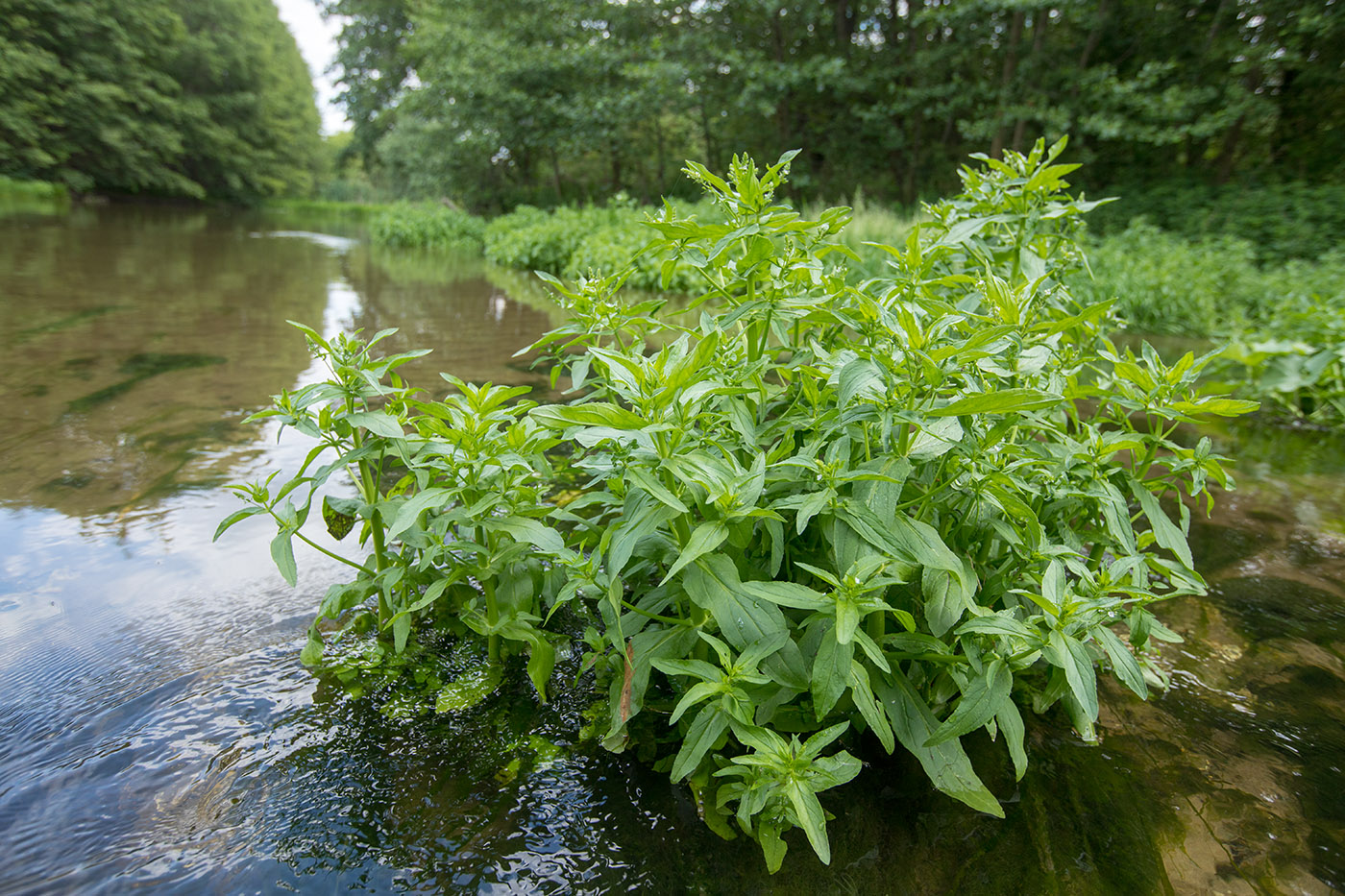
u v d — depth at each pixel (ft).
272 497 11.62
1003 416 6.48
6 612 8.30
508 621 7.30
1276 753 7.02
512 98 78.69
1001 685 5.61
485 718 7.08
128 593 8.84
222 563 9.65
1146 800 6.39
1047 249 9.50
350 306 30.32
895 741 7.03
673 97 74.38
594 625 8.56
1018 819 6.13
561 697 7.43
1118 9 64.34
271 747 6.56
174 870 5.29
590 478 12.60
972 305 8.30
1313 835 6.05
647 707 7.23
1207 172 66.13
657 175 98.07
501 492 6.79
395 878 5.35
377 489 8.13
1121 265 33.40
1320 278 30.40
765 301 7.18
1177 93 54.44
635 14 81.00
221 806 5.89
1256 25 60.08
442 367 19.98
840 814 6.13
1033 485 7.35
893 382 6.01
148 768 6.22
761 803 5.37
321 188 218.79
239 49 134.92
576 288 8.75
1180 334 29.84
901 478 5.80
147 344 21.49
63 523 10.46
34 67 94.07
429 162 97.55
